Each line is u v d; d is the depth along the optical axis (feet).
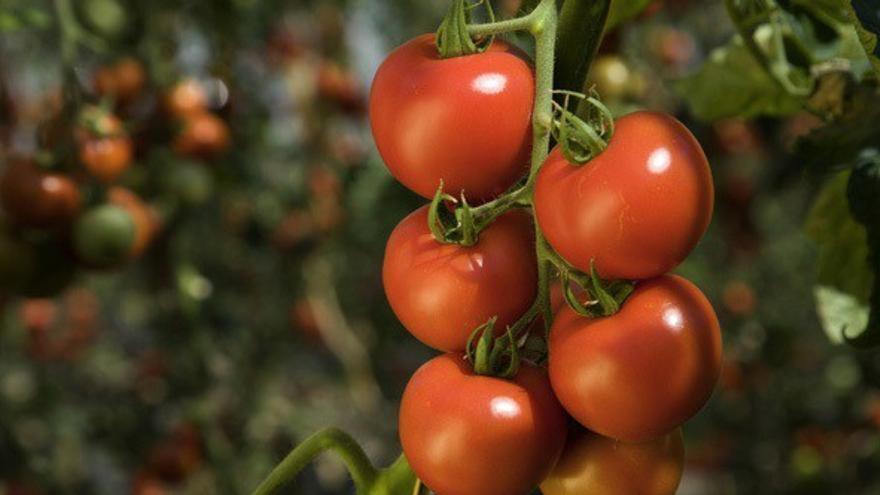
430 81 2.58
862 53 3.27
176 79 6.14
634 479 2.68
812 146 3.17
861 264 3.35
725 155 7.78
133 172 6.01
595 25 2.79
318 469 10.80
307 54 10.14
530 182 2.59
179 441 8.47
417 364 13.01
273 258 10.27
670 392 2.54
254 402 10.00
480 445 2.59
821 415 11.59
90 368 12.34
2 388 10.78
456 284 2.61
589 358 2.55
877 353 5.51
